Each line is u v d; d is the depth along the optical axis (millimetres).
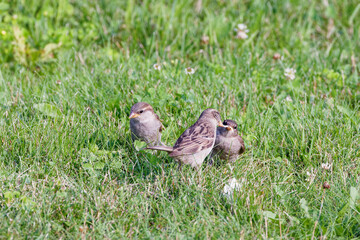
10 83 13383
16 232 7930
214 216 8625
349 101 13078
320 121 11523
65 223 8367
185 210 8789
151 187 9461
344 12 18516
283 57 15305
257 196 9242
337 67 14938
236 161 10719
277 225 8555
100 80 13477
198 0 18516
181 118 11875
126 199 9156
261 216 8477
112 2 17844
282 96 13055
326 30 17812
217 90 13172
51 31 15227
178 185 9406
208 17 16703
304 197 9414
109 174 9617
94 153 10211
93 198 9016
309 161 10516
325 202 9164
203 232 8172
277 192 9211
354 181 9766
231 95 12961
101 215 8680
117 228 8250
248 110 12023
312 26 18016
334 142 11008
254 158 10648
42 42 14984
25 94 12664
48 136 10562
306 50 16188
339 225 8523
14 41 14453
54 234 8203
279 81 14102
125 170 10094
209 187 9500
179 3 17562
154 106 12047
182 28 16422
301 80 14227
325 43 16891
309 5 18969
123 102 12406
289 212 8922
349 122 11594
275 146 11023
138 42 16109
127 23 16688
